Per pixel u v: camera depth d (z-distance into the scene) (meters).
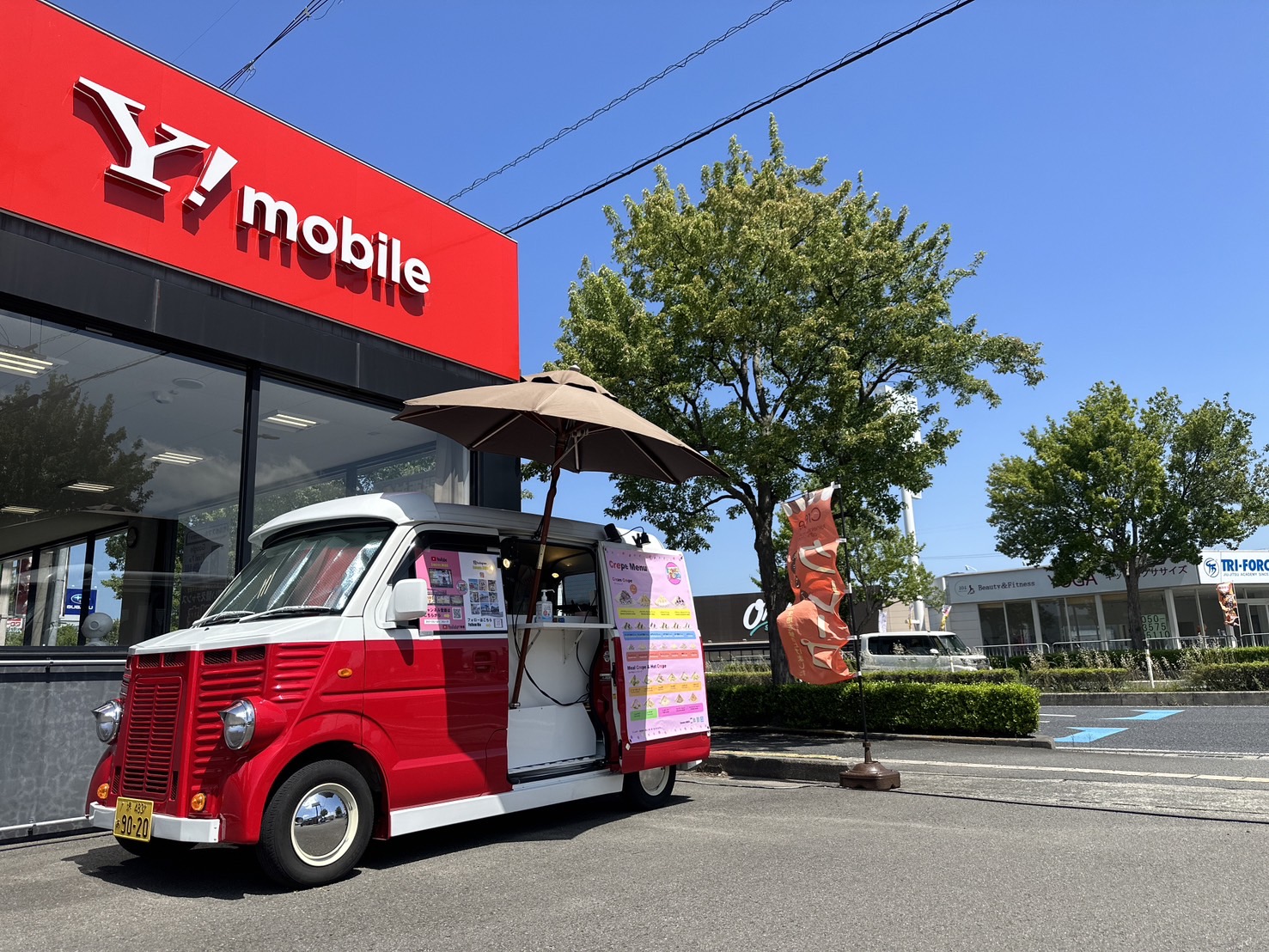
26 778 6.77
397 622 5.62
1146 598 32.06
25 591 7.54
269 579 6.03
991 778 8.62
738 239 13.42
